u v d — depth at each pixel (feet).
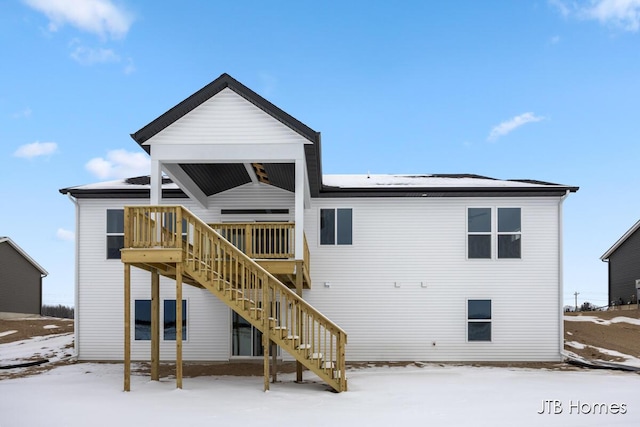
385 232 55.26
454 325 54.29
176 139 39.91
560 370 48.91
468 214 55.31
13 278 100.01
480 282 54.65
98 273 55.57
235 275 38.70
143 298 55.31
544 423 27.48
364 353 54.24
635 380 42.52
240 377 43.73
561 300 54.24
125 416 28.58
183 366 51.01
